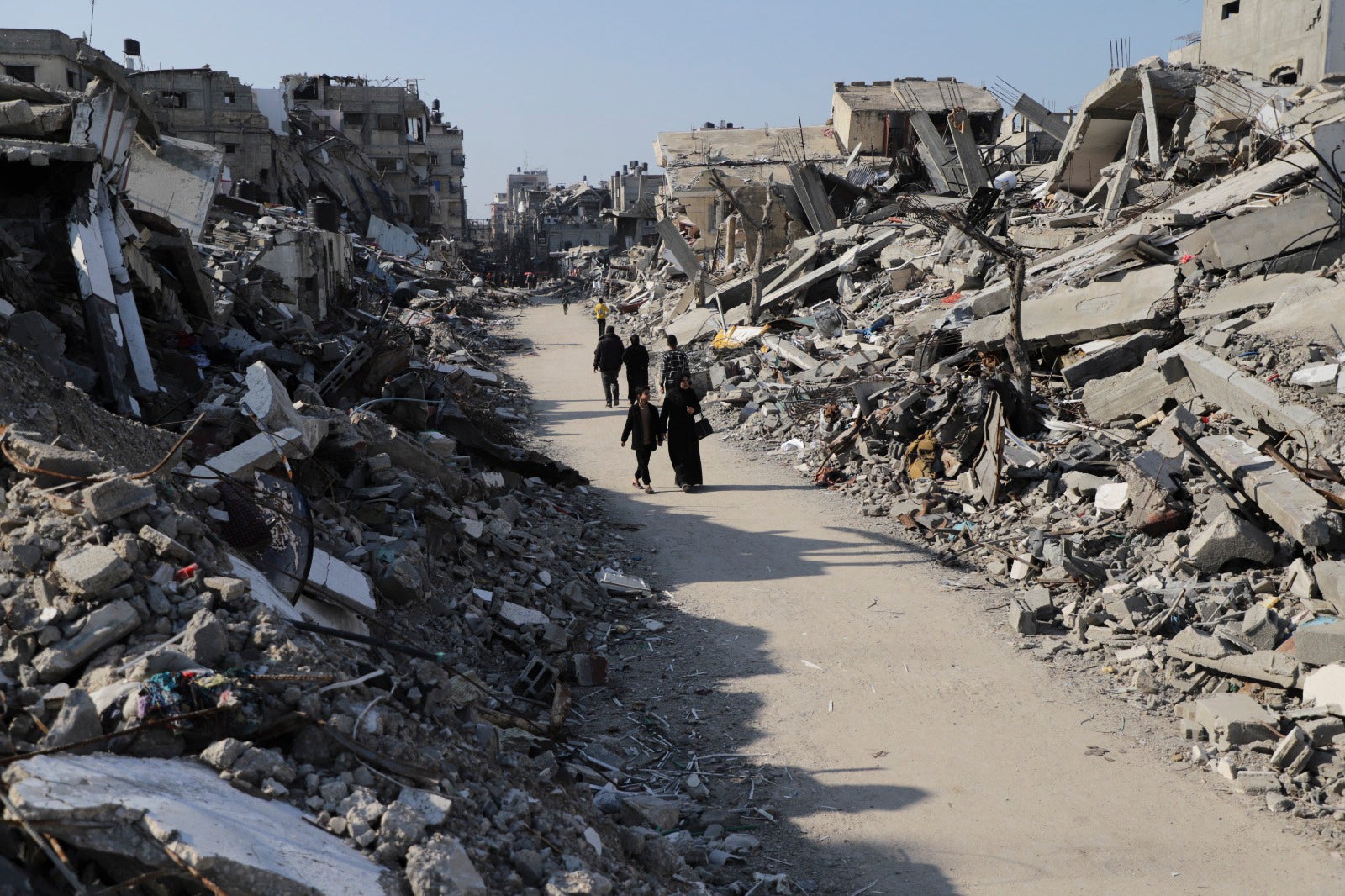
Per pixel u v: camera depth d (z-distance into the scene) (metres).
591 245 94.88
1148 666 7.43
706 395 20.38
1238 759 6.19
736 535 11.20
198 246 18.06
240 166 47.38
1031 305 16.42
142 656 4.18
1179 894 4.99
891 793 6.00
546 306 53.38
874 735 6.71
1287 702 6.68
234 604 4.77
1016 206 31.42
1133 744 6.52
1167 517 9.68
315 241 24.05
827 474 13.52
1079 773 6.16
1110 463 11.52
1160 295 14.93
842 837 5.57
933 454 12.91
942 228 14.18
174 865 3.06
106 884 3.12
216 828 3.27
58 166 9.97
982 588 9.45
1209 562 8.77
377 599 7.16
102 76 11.65
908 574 9.85
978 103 47.75
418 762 4.34
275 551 6.25
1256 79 27.08
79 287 9.23
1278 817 5.61
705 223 45.91
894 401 14.75
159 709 3.86
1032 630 8.34
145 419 8.90
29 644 4.17
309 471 8.36
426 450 10.80
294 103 67.25
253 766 3.88
